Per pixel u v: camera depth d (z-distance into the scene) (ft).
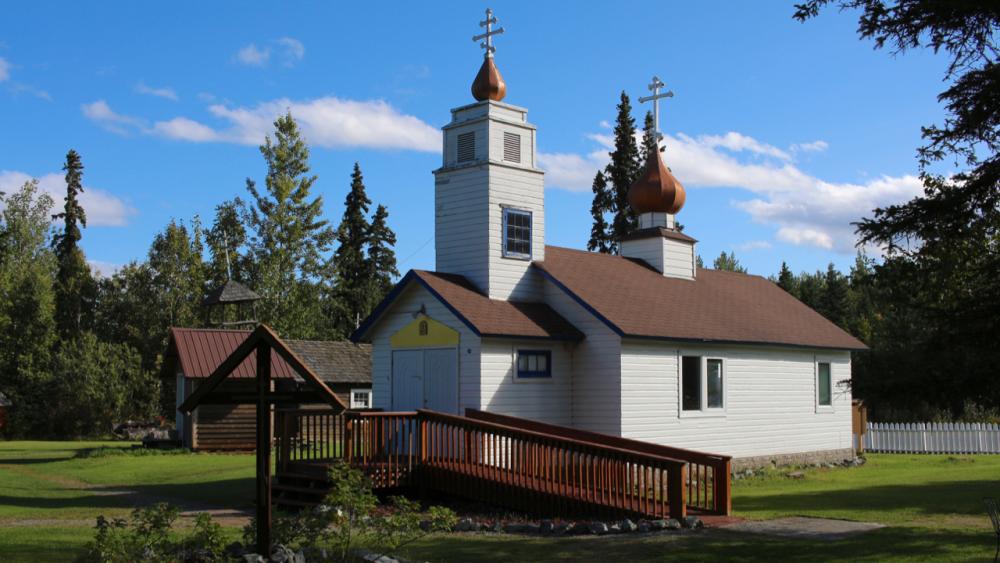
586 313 77.71
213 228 213.87
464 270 79.46
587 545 45.24
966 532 47.80
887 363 43.06
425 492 63.05
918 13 39.96
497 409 71.92
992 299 41.16
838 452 100.32
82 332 206.18
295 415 64.23
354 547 39.45
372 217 230.89
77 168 252.62
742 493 70.64
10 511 59.00
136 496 69.00
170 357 127.03
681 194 97.45
